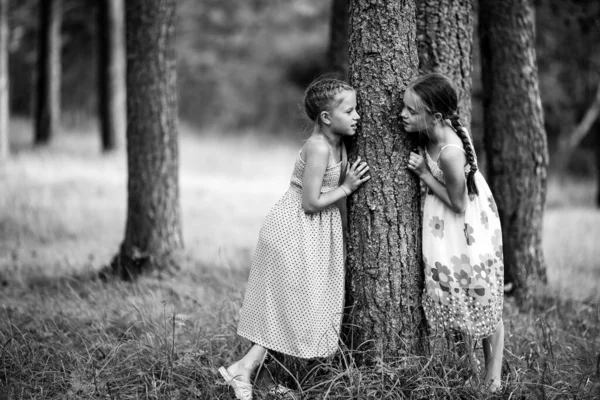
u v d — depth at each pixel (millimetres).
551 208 11453
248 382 3361
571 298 5398
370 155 3377
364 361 3412
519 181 5559
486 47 5629
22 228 7523
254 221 8641
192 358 3607
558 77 14406
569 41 10531
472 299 3346
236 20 23328
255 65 25141
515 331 4164
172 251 6004
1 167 10922
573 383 3438
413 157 3373
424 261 3430
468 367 3404
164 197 5973
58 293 5184
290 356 3547
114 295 5141
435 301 3408
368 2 3320
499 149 5598
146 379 3453
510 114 5535
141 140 5926
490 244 3375
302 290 3363
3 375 3533
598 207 11766
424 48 4230
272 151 16578
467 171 3340
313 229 3398
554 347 3977
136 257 5859
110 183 10312
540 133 5566
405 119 3301
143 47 5926
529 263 5582
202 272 5949
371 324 3422
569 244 7570
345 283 3551
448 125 3350
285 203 3453
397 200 3383
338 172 3428
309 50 24703
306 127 3658
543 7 8055
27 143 15062
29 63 22641
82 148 14328
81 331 4234
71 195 9312
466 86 4312
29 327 4340
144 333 4098
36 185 9750
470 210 3365
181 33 23203
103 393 3377
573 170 18312
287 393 3305
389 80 3330
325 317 3412
